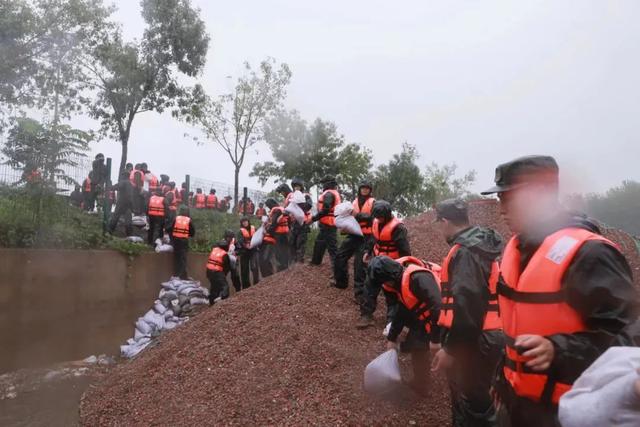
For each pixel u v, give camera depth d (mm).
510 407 2018
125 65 18797
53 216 10008
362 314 6008
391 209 5695
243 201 19703
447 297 3184
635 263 6742
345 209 6980
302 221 9312
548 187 1985
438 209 3516
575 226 1906
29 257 9102
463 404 3223
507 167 2053
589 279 1715
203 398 5469
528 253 2004
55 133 10070
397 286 4289
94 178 12195
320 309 6625
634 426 1424
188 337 7148
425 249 8156
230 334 6656
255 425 4738
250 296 7793
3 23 13953
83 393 7266
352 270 8273
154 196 12547
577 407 1524
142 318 10750
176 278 11672
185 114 20688
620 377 1462
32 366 8992
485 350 3133
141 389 6289
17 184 9852
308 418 4566
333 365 5273
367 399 4625
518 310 1938
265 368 5527
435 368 3027
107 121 19594
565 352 1716
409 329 4562
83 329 9828
